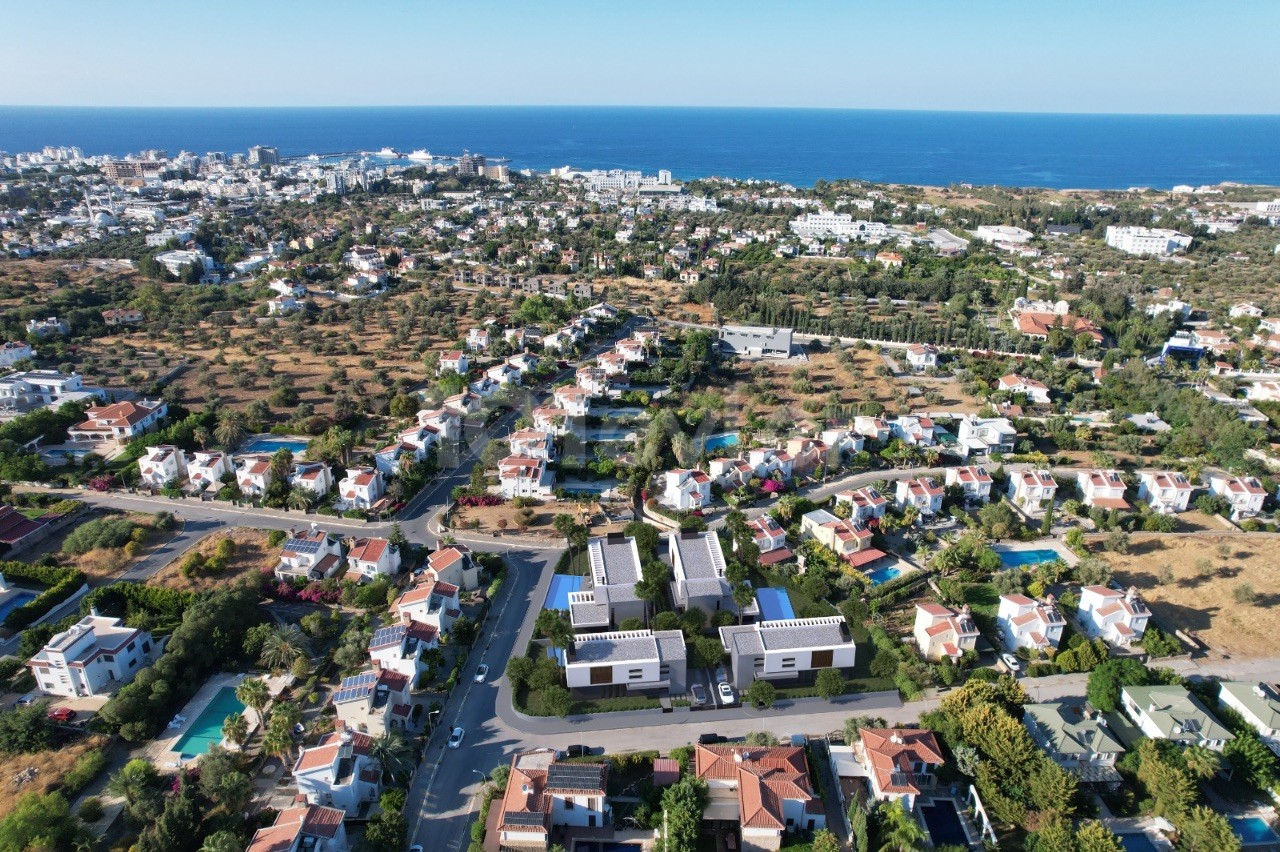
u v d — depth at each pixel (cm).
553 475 17175
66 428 18862
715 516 15962
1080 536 14725
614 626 12600
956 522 15925
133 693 10312
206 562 13700
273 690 11006
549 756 9881
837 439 18400
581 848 8900
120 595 12738
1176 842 8869
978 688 10525
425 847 8794
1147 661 11888
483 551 14712
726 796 9150
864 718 10462
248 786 9138
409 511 16112
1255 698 10425
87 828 8675
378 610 12825
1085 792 9406
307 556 13475
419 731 10431
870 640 12356
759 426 19962
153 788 9150
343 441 17225
